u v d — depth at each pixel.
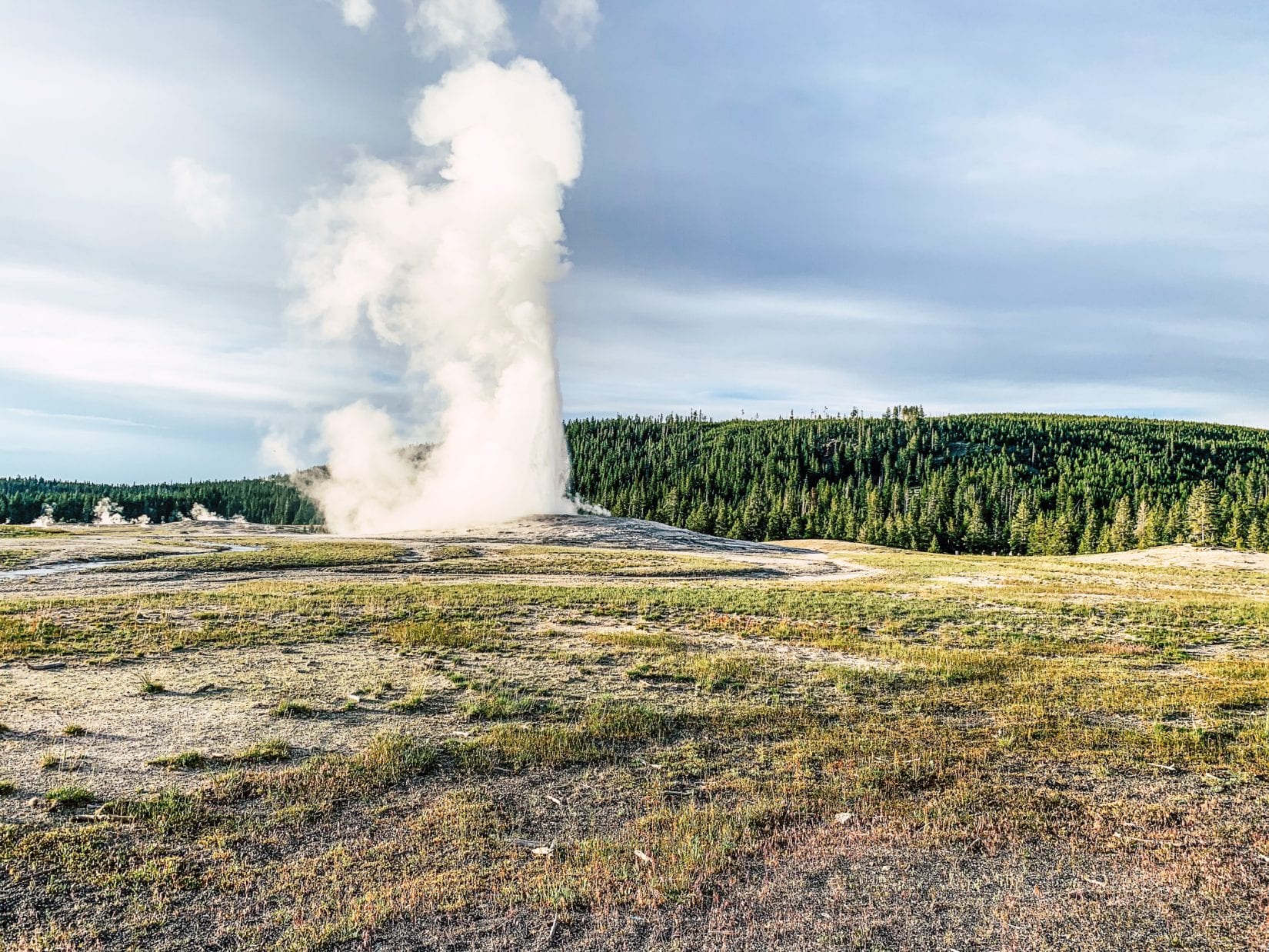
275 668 18.27
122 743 12.34
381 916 7.62
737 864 8.91
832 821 10.18
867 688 17.38
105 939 7.17
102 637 21.17
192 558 47.06
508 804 10.53
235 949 7.06
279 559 46.97
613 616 28.77
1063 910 8.00
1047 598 36.16
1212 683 18.05
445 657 20.19
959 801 10.84
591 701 15.83
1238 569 58.34
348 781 11.05
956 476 161.88
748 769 12.04
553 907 7.88
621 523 80.12
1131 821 10.25
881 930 7.54
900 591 40.16
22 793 10.20
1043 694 16.92
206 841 9.14
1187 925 7.73
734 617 29.00
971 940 7.41
